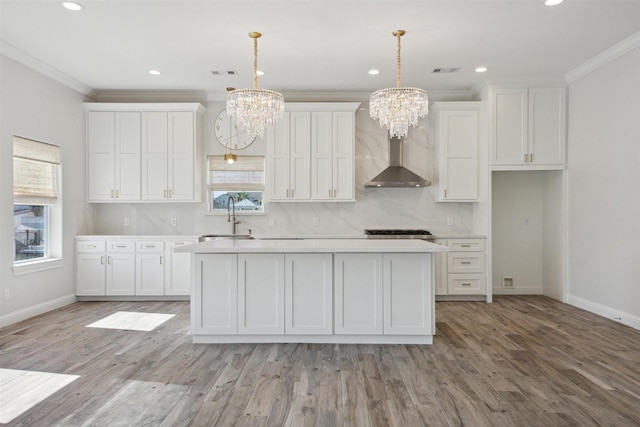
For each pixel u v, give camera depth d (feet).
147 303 16.78
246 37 12.62
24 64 14.07
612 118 13.75
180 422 7.15
